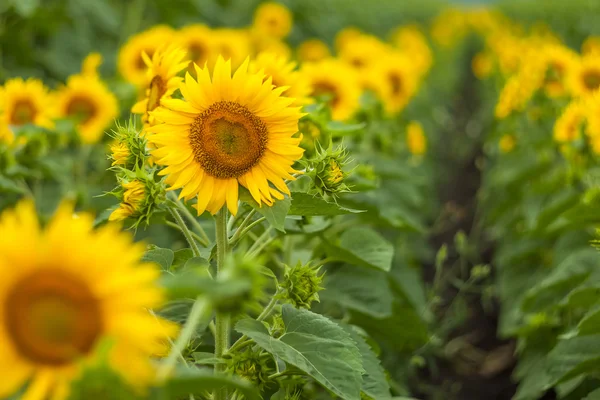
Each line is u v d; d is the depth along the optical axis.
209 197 2.73
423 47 15.55
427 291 7.48
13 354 1.71
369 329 4.95
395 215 5.09
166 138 2.71
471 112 19.02
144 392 1.77
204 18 14.45
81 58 10.14
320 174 3.05
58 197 6.76
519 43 15.12
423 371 7.00
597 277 4.75
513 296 6.85
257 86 2.75
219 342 2.97
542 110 7.98
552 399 6.01
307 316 2.89
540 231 6.36
